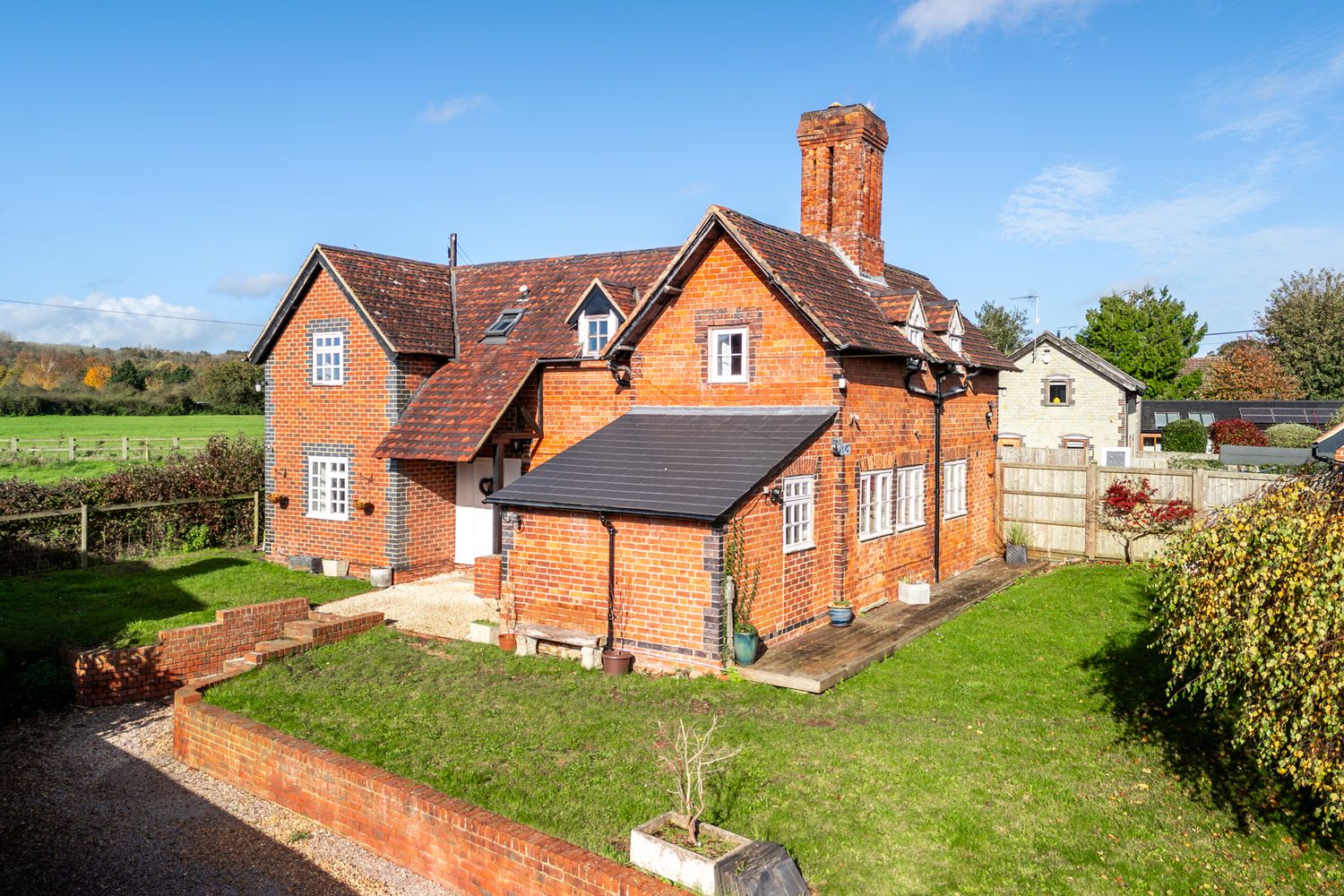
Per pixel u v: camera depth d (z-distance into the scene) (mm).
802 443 15055
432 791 9281
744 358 17078
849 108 20906
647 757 10422
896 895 7719
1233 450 20875
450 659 14375
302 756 10375
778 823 8852
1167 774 9852
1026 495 23922
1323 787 7445
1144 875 7938
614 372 18922
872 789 9523
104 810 10602
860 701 12328
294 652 14617
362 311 21047
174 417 67938
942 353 20750
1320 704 7305
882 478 18062
